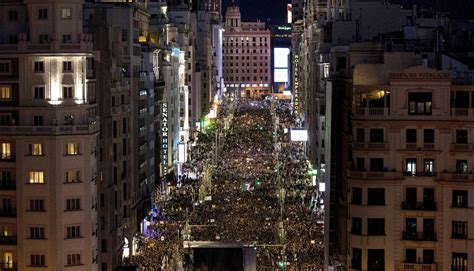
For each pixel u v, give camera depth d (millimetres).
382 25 170750
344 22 175750
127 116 158625
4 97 115188
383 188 106000
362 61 125812
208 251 82312
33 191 112500
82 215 113812
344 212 119438
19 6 117750
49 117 113312
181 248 147125
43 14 115625
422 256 105312
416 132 105938
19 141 112625
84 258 114062
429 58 119938
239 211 183250
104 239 135000
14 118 114062
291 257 141375
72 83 115000
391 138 106438
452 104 105125
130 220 158750
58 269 112188
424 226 105500
